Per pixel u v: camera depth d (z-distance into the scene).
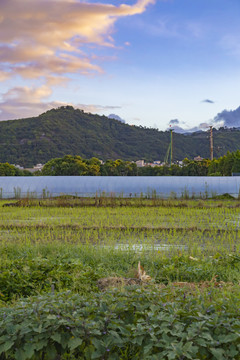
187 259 8.99
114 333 4.05
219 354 3.74
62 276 7.28
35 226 15.10
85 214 19.94
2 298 6.43
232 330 3.97
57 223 15.90
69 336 4.12
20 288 6.86
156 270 8.22
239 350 3.87
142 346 4.05
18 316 4.23
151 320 4.25
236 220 17.27
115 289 5.02
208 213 20.72
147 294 4.75
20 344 4.06
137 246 11.32
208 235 13.75
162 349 4.03
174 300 5.07
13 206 24.50
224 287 6.18
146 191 32.56
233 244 11.77
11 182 34.31
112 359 4.00
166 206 24.34
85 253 9.80
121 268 8.68
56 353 4.15
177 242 12.06
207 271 7.96
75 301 4.57
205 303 4.88
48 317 4.01
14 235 13.09
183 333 3.93
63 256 9.15
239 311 4.43
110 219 17.64
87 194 31.92
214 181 33.91
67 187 33.38
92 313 4.41
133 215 19.42
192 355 3.71
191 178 35.00
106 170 69.62
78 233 13.31
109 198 25.84
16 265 8.02
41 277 7.24
